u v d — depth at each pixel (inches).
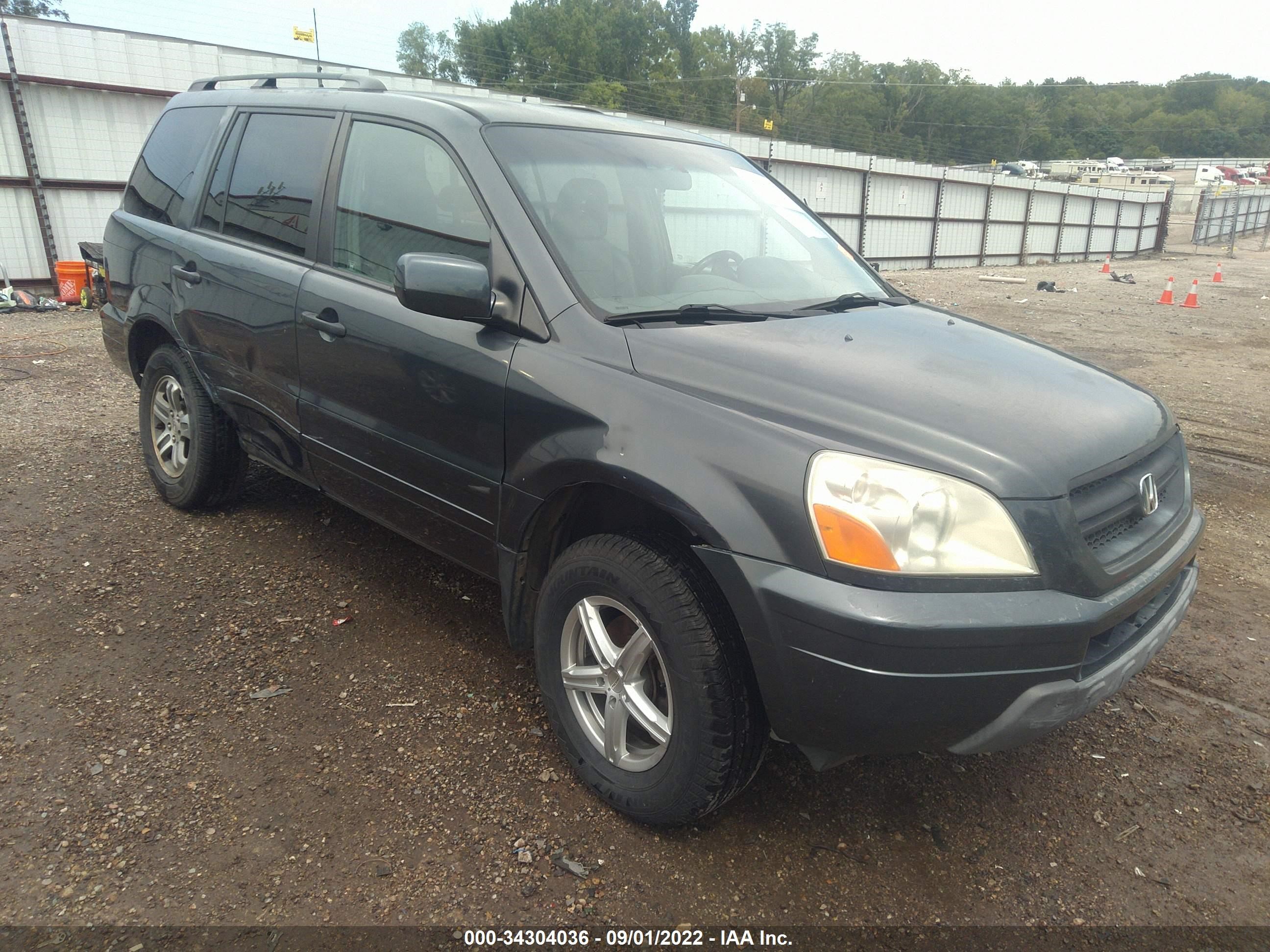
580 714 99.7
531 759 105.3
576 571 95.6
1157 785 107.0
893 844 95.3
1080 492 85.8
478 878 87.0
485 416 103.6
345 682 118.9
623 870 89.2
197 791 96.4
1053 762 110.7
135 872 85.0
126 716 108.5
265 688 116.3
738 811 99.0
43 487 180.7
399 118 124.1
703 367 93.3
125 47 497.0
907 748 81.5
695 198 128.5
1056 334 510.3
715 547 82.7
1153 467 98.0
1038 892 89.6
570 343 98.9
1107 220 1493.6
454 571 152.3
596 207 114.9
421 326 111.3
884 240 1061.8
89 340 361.4
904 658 75.6
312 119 139.0
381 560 155.0
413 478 116.3
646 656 92.9
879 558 76.7
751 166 152.0
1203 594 161.2
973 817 100.3
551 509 100.9
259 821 92.7
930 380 95.0
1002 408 90.4
